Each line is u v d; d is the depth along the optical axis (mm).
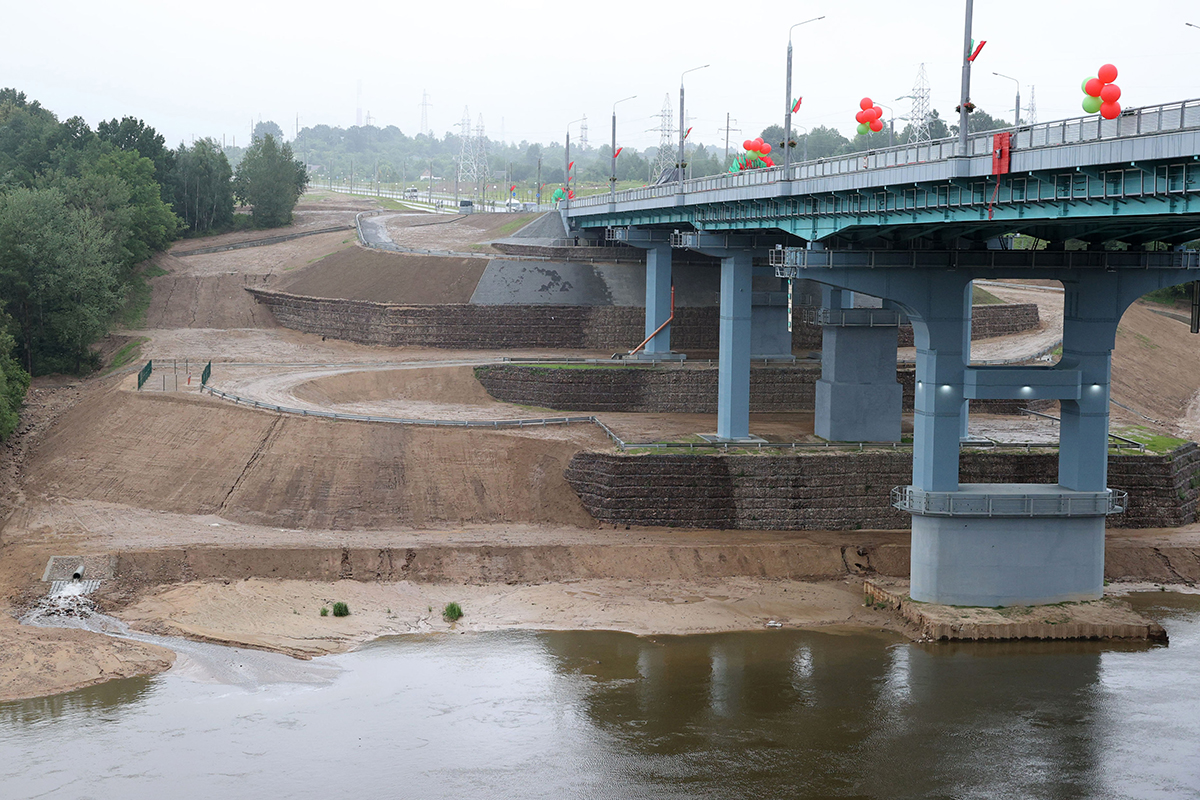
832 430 93438
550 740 54156
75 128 185625
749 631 70062
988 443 92438
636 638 68500
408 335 133750
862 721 56500
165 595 72125
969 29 58062
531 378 114062
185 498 87125
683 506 85938
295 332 142000
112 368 125750
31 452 99188
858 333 93188
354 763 51500
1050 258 71062
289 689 60156
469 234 174375
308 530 83750
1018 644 67938
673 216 106625
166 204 170375
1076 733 55312
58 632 65438
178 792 48594
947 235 71000
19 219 123188
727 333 93875
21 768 50500
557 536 83250
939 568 72062
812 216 76750
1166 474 90000
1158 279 71250
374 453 91688
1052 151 52281
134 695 58938
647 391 112688
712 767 51375
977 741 54344
